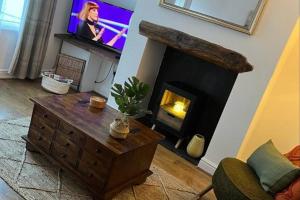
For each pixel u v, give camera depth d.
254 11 2.80
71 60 4.19
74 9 4.22
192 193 2.73
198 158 3.38
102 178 2.17
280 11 2.71
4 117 3.02
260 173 2.23
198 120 3.64
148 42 3.52
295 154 2.49
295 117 3.29
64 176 2.43
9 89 3.67
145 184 2.64
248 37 2.87
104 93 4.42
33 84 4.04
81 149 2.26
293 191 1.99
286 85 3.24
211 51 3.06
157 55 3.77
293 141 3.34
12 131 2.82
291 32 2.69
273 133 3.39
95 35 4.19
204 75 3.57
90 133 2.18
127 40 3.63
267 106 3.34
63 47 4.41
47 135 2.46
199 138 3.33
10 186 2.13
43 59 4.17
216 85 3.49
